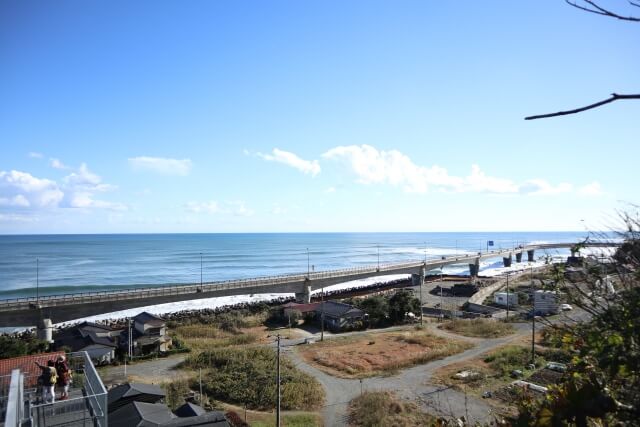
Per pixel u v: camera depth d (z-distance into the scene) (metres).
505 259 137.50
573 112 2.38
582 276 4.44
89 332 42.94
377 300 58.19
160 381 32.25
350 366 35.53
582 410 3.77
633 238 4.02
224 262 149.75
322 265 141.50
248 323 56.31
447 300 73.81
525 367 32.41
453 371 33.44
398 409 26.06
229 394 29.34
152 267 130.62
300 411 26.97
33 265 133.12
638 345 3.60
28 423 9.34
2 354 34.06
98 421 9.05
